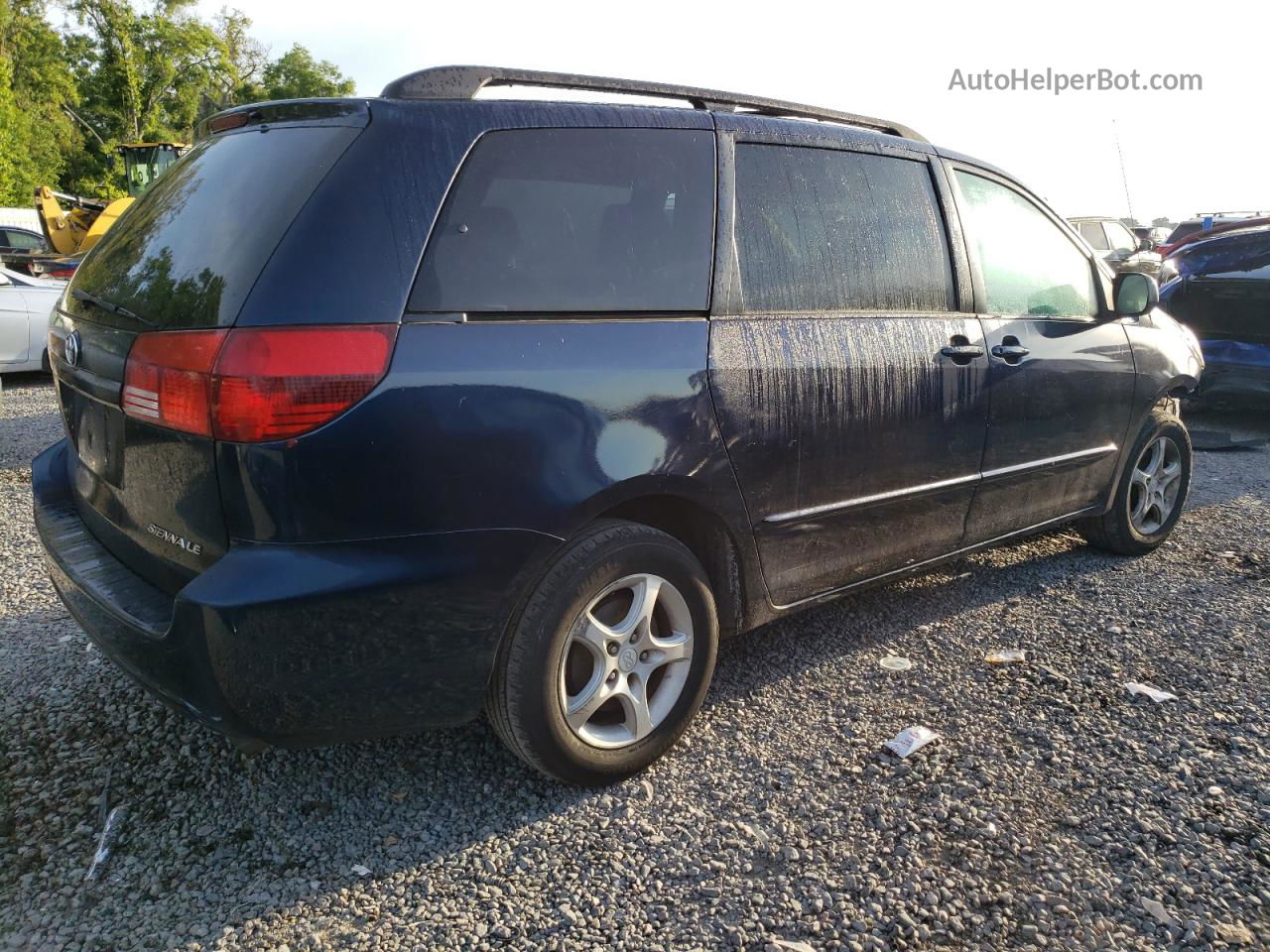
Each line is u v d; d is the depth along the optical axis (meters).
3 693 3.26
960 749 2.98
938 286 3.54
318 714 2.29
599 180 2.68
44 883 2.37
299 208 2.26
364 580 2.23
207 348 2.18
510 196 2.52
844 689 3.37
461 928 2.23
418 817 2.65
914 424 3.36
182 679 2.24
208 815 2.64
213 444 2.17
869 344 3.21
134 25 52.12
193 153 2.91
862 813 2.66
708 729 3.11
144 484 2.44
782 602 3.16
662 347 2.67
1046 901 2.31
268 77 61.31
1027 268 3.98
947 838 2.55
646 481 2.61
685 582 2.80
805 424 3.01
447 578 2.34
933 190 3.61
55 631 3.77
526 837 2.56
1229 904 2.29
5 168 39.34
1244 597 4.22
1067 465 4.12
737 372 2.82
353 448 2.19
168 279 2.45
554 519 2.46
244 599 2.13
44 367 10.27
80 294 2.85
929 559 3.67
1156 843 2.52
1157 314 4.75
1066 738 3.04
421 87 2.52
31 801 2.68
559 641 2.54
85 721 3.09
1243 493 6.07
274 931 2.22
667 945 2.18
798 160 3.17
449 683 2.43
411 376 2.26
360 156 2.33
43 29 47.44
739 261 2.92
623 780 2.81
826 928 2.23
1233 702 3.27
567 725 2.62
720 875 2.42
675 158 2.84
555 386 2.45
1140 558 4.75
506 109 2.58
